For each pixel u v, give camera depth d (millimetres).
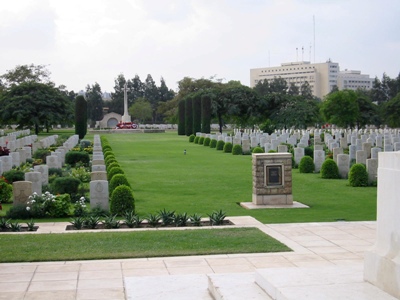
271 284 6297
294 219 14711
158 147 46812
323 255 10055
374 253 6289
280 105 73562
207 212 16047
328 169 24953
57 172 24547
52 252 10242
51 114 67062
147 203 17812
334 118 70750
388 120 74250
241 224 13406
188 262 9609
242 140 41500
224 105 72188
